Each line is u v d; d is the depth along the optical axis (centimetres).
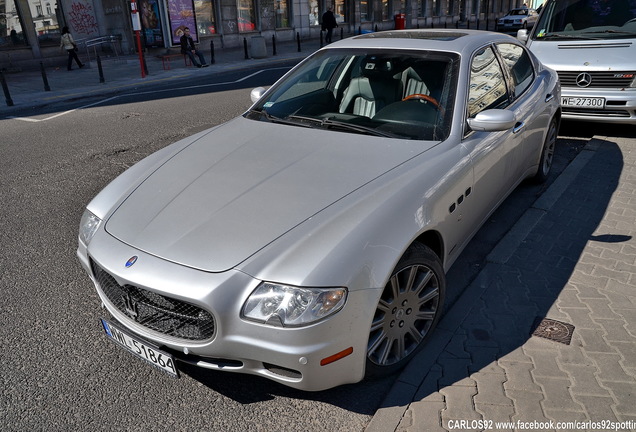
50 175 651
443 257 314
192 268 242
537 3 4819
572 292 361
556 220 466
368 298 242
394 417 259
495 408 263
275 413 270
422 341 302
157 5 2189
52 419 269
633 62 641
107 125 925
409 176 292
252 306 232
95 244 275
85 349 324
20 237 479
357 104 374
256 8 2584
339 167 301
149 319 257
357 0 3075
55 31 2067
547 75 527
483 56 395
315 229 252
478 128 336
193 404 277
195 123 909
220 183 298
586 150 643
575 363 292
